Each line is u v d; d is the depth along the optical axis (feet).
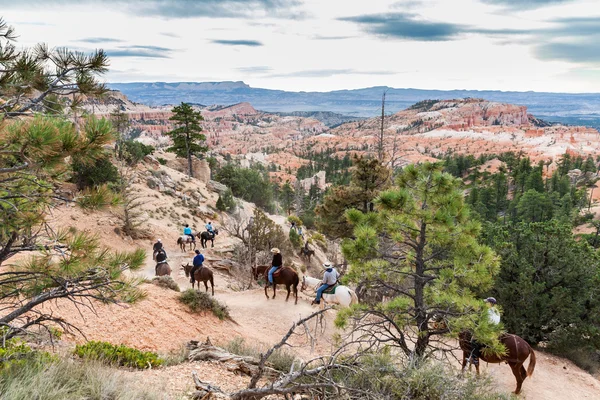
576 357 57.52
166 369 30.89
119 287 21.95
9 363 19.79
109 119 17.84
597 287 61.46
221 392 25.05
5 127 15.83
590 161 607.37
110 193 20.40
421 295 39.63
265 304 68.95
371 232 39.04
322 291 55.01
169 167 208.44
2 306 35.35
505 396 31.91
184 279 87.76
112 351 30.58
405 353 34.55
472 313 36.50
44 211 20.03
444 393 22.52
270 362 37.32
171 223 130.62
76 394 18.39
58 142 16.14
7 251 19.25
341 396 21.81
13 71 17.46
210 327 49.14
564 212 347.15
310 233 186.80
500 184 424.05
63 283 20.31
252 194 253.65
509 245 65.16
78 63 18.49
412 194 40.70
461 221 39.19
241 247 106.32
